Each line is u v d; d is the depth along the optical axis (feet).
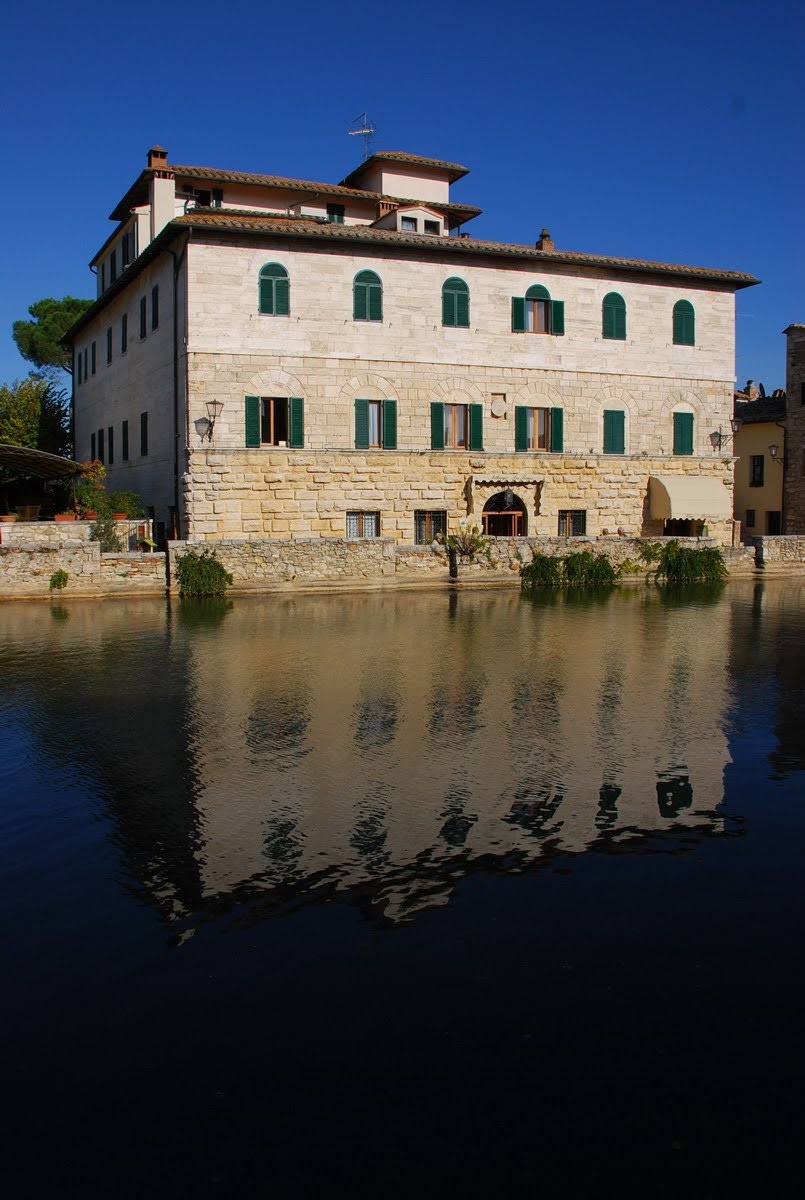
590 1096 17.51
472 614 84.74
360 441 114.32
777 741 40.78
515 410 121.60
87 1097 17.62
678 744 40.29
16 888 26.22
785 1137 16.51
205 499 107.96
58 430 185.57
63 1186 15.53
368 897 25.54
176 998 20.72
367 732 42.32
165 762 37.83
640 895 25.57
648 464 128.77
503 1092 17.62
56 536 102.12
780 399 184.34
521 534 124.36
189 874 27.07
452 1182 15.53
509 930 23.65
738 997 20.59
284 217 122.31
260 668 57.47
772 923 23.95
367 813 31.83
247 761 37.88
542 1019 19.83
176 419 112.16
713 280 130.62
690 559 119.65
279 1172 15.78
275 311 109.81
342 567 105.50
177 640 68.39
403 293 115.34
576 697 49.55
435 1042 19.10
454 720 44.47
